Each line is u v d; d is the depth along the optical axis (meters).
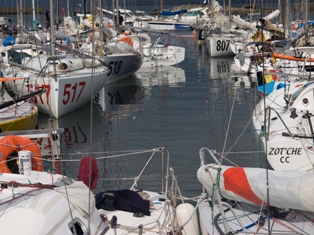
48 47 21.09
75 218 7.53
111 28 32.03
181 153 14.92
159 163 14.07
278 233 7.75
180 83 27.33
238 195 7.95
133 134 17.28
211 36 38.28
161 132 17.41
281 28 29.34
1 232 6.97
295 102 12.95
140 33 37.31
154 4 106.94
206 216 8.39
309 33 22.48
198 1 107.06
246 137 16.22
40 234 7.03
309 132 11.52
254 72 28.75
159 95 24.14
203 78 28.75
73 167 13.59
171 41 49.84
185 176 13.01
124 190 8.88
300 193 7.14
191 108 21.05
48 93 18.78
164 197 9.19
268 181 7.48
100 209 8.55
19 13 28.77
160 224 8.16
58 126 18.38
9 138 9.17
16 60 25.42
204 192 9.30
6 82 19.94
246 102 21.75
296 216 8.10
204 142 15.96
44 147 14.16
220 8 46.12
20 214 7.15
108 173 13.38
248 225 8.00
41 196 7.51
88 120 19.17
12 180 8.02
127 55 27.39
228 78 28.44
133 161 14.32
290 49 21.38
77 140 16.70
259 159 12.93
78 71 20.48
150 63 33.31
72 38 26.33
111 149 15.59
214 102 22.11
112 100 23.00
